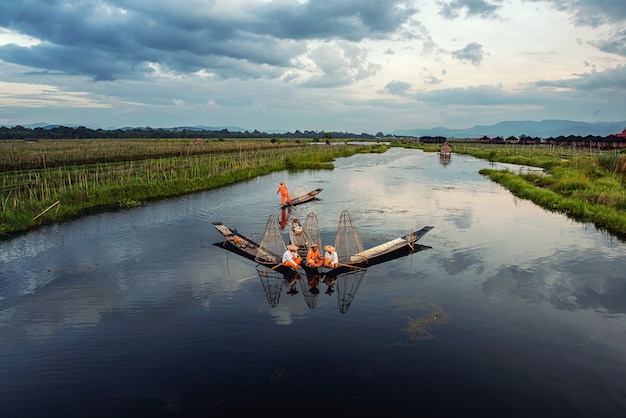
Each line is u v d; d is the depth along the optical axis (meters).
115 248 17.83
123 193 29.59
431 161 68.12
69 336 10.37
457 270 14.80
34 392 8.18
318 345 9.73
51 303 12.31
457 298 12.34
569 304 11.88
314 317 11.20
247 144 98.12
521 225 21.53
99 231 20.70
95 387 8.29
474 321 10.85
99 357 9.39
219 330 10.55
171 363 9.07
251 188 36.38
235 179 41.53
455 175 46.19
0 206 23.36
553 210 25.50
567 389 8.01
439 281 13.73
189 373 8.68
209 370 8.77
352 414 7.29
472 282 13.62
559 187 31.80
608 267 14.94
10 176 35.84
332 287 13.38
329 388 8.07
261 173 48.41
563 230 20.44
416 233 18.36
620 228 19.61
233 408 7.53
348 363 8.93
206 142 107.25
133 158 55.38
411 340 9.89
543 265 15.23
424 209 25.98
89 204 26.70
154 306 12.05
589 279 13.80
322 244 18.33
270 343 9.85
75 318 11.34
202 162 50.66
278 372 8.64
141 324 10.96
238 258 16.48
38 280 14.12
